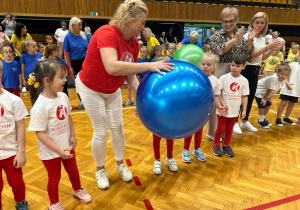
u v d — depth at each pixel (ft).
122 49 5.16
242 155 8.45
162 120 4.33
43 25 26.18
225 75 8.43
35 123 4.78
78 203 5.88
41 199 5.99
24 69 13.15
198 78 4.41
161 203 5.88
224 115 8.13
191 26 33.32
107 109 6.11
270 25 34.68
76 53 13.52
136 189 6.46
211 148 9.02
